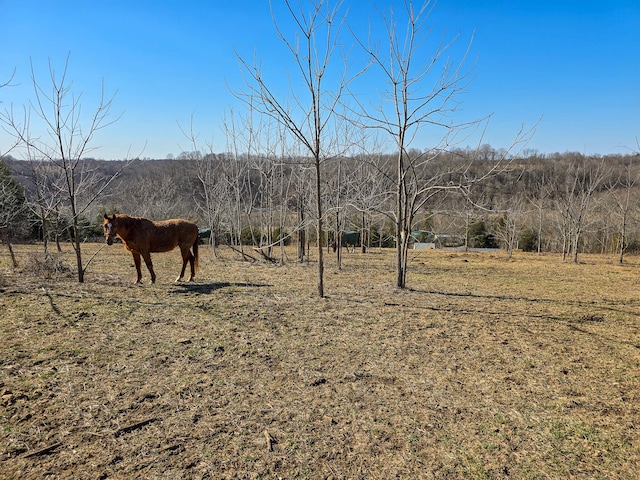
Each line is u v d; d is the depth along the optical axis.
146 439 3.11
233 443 3.11
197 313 6.59
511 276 12.53
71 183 8.29
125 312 6.39
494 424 3.52
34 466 2.74
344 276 11.36
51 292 7.29
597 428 3.49
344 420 3.50
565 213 20.16
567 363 5.00
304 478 2.74
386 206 14.41
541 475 2.84
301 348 5.22
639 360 5.14
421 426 3.45
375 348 5.32
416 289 9.53
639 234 24.06
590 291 9.98
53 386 3.88
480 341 5.74
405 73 8.17
